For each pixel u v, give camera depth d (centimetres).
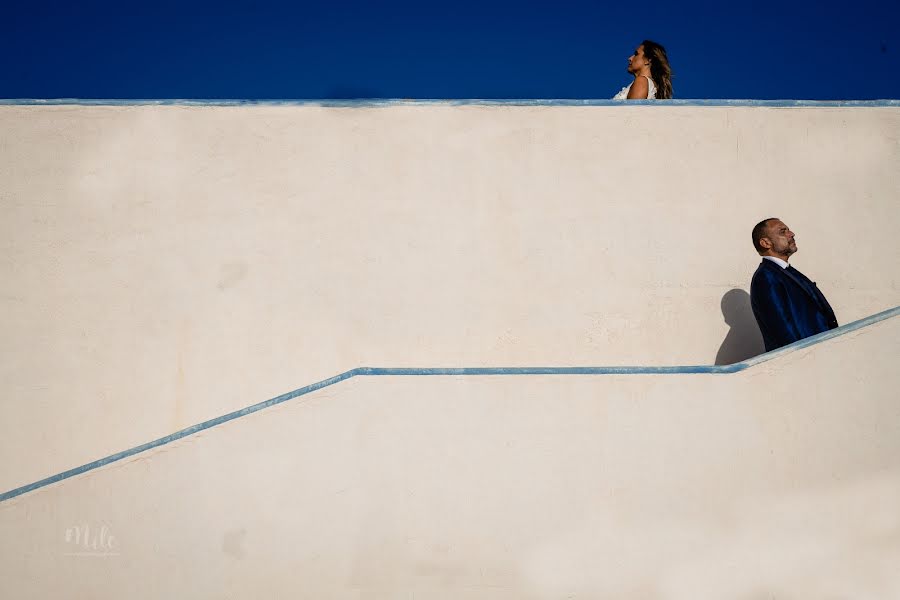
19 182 514
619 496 372
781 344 455
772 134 530
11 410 495
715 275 516
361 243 516
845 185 525
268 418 376
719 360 508
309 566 367
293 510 370
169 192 518
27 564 369
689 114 531
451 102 529
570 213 521
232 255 513
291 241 515
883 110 531
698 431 378
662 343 510
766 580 369
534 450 375
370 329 507
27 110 521
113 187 517
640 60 602
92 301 506
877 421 380
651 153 527
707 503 373
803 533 372
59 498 373
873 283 517
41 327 503
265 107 527
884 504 375
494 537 369
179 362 502
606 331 510
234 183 520
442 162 525
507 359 506
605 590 367
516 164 525
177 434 376
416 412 377
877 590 369
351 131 527
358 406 377
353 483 372
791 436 378
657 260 518
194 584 367
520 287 513
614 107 530
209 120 525
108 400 498
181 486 372
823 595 368
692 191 524
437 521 370
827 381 383
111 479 374
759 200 524
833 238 521
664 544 370
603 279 515
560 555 369
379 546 368
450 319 509
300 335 506
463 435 375
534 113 530
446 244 517
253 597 365
